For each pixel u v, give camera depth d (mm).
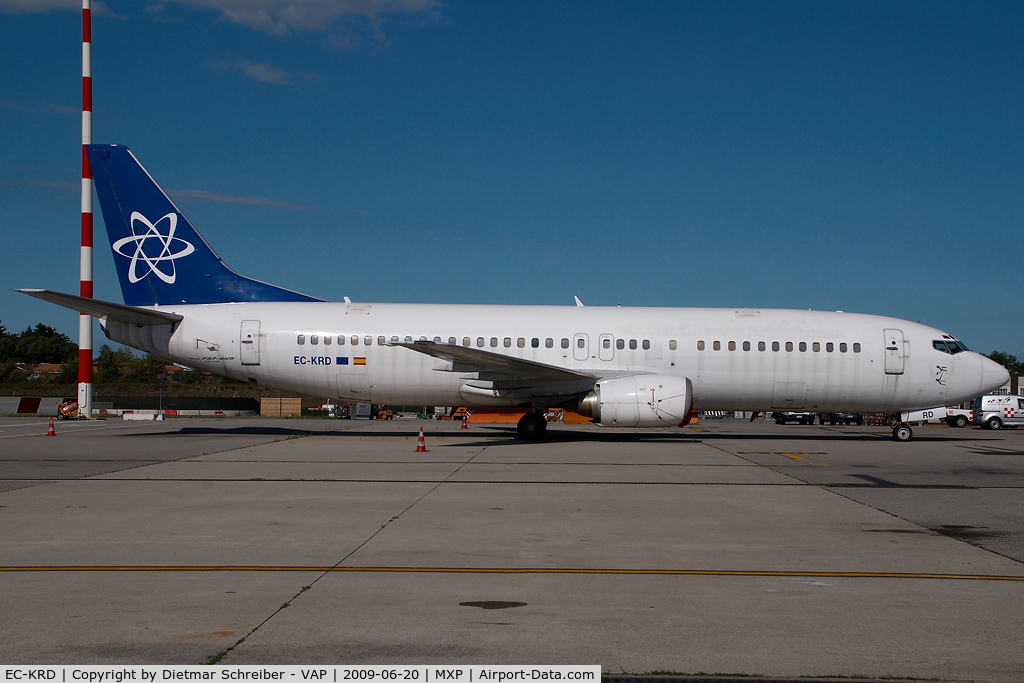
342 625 6141
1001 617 6535
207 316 23938
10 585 7254
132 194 24609
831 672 5289
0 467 16438
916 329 24688
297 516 10859
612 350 23969
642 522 10617
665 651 5645
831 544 9305
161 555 8484
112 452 19734
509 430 30594
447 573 7789
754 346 24078
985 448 23250
